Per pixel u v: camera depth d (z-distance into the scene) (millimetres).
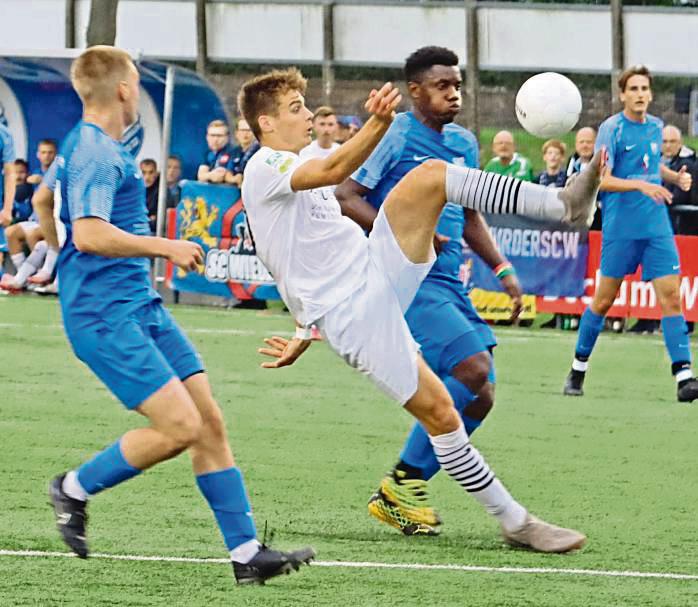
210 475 7559
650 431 13555
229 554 8242
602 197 15336
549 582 7965
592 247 21703
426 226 8094
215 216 23016
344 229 8172
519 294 10398
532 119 8672
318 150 19062
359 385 15797
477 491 8609
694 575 8203
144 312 7645
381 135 7484
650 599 7645
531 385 16328
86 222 7348
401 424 13438
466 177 8016
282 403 14438
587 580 8031
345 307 8062
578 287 21719
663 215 15180
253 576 7477
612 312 21578
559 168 21734
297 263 8094
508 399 15266
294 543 8805
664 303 15203
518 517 8703
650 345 20297
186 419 7434
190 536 8836
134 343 7477
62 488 7637
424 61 9930
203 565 8148
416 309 9492
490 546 8836
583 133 20031
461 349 9438
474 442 12719
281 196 7953
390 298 8117
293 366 17094
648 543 9016
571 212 7855
